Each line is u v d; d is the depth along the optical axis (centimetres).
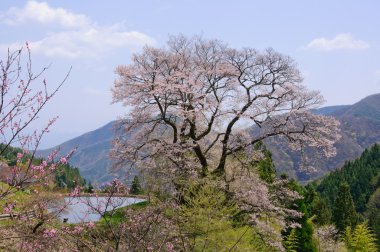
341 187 5519
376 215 6756
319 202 5447
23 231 684
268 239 1841
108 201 729
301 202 3119
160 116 2489
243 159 2419
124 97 2455
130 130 2523
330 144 2528
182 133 2497
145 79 2512
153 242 738
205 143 2675
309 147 2627
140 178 1146
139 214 816
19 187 513
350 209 5425
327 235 4088
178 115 2306
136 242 689
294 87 2559
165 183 1227
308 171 2495
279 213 2366
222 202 1508
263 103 2503
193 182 1438
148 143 2378
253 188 2245
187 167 2155
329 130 2541
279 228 2297
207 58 2722
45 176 551
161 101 2450
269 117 2489
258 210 2130
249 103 2494
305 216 3098
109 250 682
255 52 2611
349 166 10112
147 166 2041
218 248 1227
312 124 2512
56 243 729
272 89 2606
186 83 2453
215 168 2534
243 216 1814
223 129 2573
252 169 2439
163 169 1834
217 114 2420
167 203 929
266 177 3281
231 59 2638
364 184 8919
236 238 1304
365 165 9781
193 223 1176
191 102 2400
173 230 985
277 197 2512
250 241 1602
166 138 2583
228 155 2523
